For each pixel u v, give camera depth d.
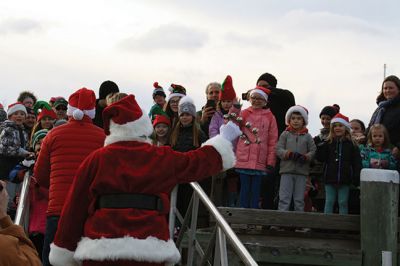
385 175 8.12
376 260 8.06
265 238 8.45
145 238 4.46
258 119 8.88
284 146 8.88
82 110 6.22
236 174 9.25
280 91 9.80
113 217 4.48
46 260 6.12
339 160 8.70
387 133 8.80
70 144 6.13
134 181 4.52
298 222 8.31
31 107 11.14
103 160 4.56
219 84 9.84
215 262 5.90
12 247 4.04
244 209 8.29
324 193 9.74
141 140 4.70
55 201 6.05
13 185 8.84
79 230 4.59
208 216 8.88
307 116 8.95
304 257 8.05
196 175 4.64
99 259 4.40
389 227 8.07
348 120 8.84
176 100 9.79
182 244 8.27
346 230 8.48
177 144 8.61
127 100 4.71
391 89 8.98
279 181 9.77
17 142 8.79
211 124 9.04
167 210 4.63
